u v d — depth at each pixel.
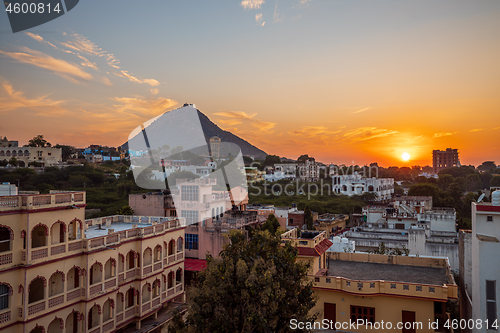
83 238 23.33
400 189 154.62
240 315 15.95
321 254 25.38
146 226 31.55
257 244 17.56
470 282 30.27
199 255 44.53
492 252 22.80
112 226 32.19
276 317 15.73
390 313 22.22
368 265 29.59
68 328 22.20
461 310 32.19
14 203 19.31
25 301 19.14
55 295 21.00
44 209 20.39
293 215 74.00
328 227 76.94
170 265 31.95
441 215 58.91
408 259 29.78
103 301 23.95
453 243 46.88
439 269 28.25
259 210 67.06
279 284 15.91
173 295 31.86
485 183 167.25
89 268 22.86
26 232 19.44
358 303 22.86
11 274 18.88
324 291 23.62
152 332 27.73
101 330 23.64
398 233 55.38
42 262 20.12
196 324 16.02
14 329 18.92
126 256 26.95
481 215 23.84
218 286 16.16
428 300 21.38
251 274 15.34
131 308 27.06
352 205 103.25
